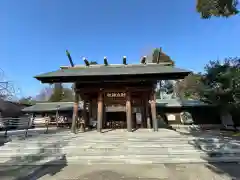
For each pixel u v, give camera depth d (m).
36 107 25.25
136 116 15.83
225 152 7.35
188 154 7.27
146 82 13.05
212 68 16.02
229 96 14.52
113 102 15.13
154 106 12.70
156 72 11.01
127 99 12.75
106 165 6.52
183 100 24.55
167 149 7.73
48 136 10.18
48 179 5.32
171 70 11.59
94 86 13.09
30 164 6.85
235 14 8.51
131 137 9.23
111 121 16.22
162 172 5.71
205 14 9.02
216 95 15.27
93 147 7.98
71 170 6.08
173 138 8.95
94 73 11.50
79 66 14.37
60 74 11.43
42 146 8.41
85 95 15.48
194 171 5.79
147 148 7.80
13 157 7.57
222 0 8.16
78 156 7.27
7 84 19.80
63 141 8.91
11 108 26.94
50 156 7.44
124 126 15.83
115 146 8.02
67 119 23.80
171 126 21.12
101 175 5.50
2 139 10.66
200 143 8.25
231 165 6.41
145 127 15.48
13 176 5.63
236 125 19.78
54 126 23.20
